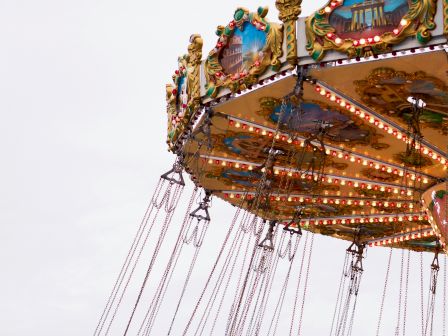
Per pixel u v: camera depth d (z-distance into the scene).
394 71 11.66
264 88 12.98
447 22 10.52
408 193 17.09
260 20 12.37
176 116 16.06
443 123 13.38
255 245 14.63
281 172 17.17
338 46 11.45
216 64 13.67
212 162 17.36
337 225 20.72
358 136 14.64
